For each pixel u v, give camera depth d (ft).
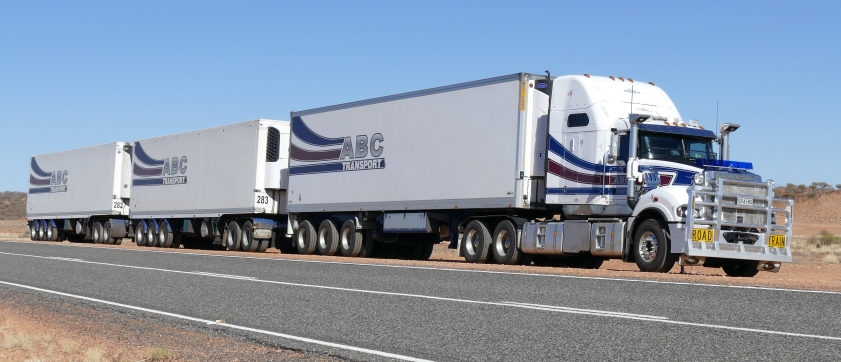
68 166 153.89
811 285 44.42
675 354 25.18
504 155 70.23
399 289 45.11
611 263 92.99
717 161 61.67
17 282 54.70
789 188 349.20
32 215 167.53
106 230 140.15
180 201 117.91
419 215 79.71
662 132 62.34
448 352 26.96
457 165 74.43
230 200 106.22
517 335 29.53
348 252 88.84
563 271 56.49
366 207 84.33
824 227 278.67
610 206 63.72
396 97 81.61
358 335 30.81
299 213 96.32
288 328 32.96
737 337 27.66
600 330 29.89
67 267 66.44
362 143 85.66
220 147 109.29
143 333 32.86
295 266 63.93
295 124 96.43
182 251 96.63
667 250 57.77
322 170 91.30
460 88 74.79
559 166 67.87
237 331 32.53
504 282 47.80
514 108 69.72
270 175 101.45
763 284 45.16
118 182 137.28
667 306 35.68
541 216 72.79
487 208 71.97
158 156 124.88
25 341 30.63
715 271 75.56
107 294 46.70
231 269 61.87
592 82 66.90
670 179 61.31
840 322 30.60
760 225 57.82
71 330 34.12
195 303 41.70
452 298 40.42
